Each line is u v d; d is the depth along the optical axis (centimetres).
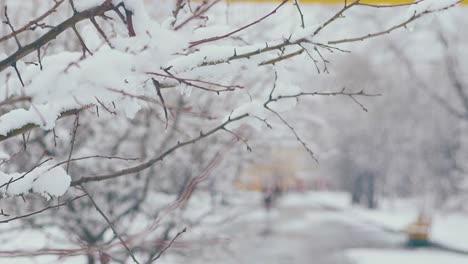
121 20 210
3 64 202
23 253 238
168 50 190
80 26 544
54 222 630
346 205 5203
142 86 216
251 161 898
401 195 5544
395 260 1880
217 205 869
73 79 172
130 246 300
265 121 249
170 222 621
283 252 1823
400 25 209
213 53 219
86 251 256
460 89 2648
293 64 247
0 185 238
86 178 249
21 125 213
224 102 655
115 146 672
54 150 609
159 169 692
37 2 543
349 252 2008
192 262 771
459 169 3481
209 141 687
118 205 695
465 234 2717
